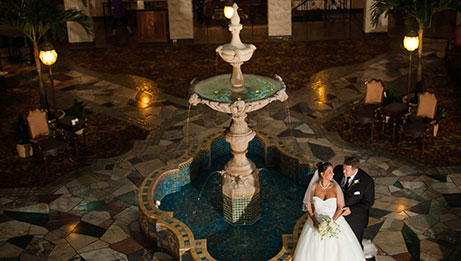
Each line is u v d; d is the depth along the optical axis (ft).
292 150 29.30
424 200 26.37
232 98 23.57
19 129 31.94
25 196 27.99
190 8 54.75
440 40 51.83
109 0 65.72
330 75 44.24
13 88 43.27
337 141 32.86
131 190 28.43
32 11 32.01
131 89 42.60
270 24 55.62
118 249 23.81
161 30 55.21
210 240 24.31
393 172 29.04
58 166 30.89
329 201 20.80
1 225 25.57
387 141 32.42
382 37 54.65
